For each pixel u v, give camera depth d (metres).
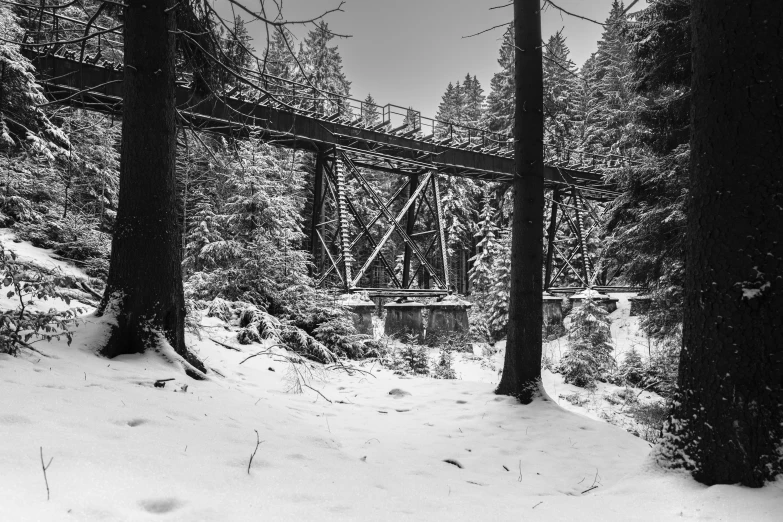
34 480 2.03
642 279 12.07
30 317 4.84
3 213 11.92
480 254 33.88
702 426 3.29
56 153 12.07
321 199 18.78
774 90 3.27
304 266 14.02
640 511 2.97
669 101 10.09
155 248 6.19
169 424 3.55
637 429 10.23
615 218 12.54
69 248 12.26
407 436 5.68
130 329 5.93
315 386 8.52
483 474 4.52
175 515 2.01
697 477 3.25
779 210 3.20
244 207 13.31
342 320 12.94
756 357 3.12
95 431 2.97
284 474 2.93
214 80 8.30
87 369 4.79
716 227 3.36
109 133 16.23
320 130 17.33
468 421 6.61
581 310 19.17
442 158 20.70
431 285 34.66
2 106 10.67
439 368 14.09
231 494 2.39
